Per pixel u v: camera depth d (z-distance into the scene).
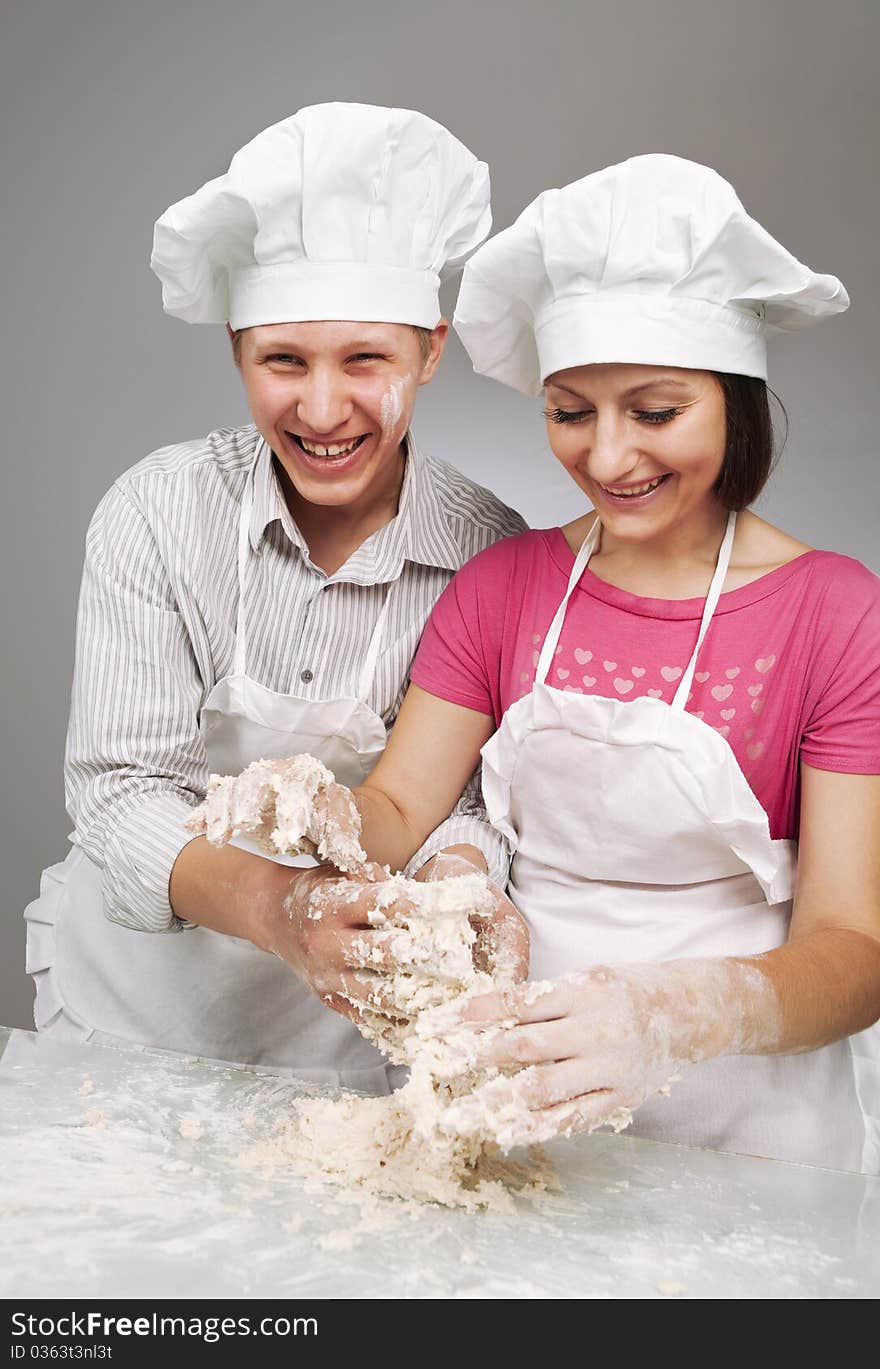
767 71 3.25
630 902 1.44
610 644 1.45
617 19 3.28
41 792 3.61
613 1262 0.99
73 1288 0.90
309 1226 1.01
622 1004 1.07
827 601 1.35
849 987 1.21
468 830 1.52
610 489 1.32
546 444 3.38
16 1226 0.98
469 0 3.31
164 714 1.57
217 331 3.46
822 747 1.34
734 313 1.30
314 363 1.41
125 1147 1.13
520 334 1.50
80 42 3.49
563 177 3.36
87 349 3.56
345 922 1.19
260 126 3.42
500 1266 0.97
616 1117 1.06
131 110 3.48
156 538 1.58
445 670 1.54
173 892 1.44
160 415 3.53
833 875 1.31
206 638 1.60
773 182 3.28
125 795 1.54
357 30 3.36
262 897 1.31
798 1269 0.99
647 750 1.36
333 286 1.40
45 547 3.59
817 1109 1.38
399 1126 1.13
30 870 3.61
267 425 1.45
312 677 1.61
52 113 3.53
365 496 1.57
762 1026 1.14
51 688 3.60
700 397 1.29
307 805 1.17
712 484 1.38
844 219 3.27
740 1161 1.19
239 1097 1.26
